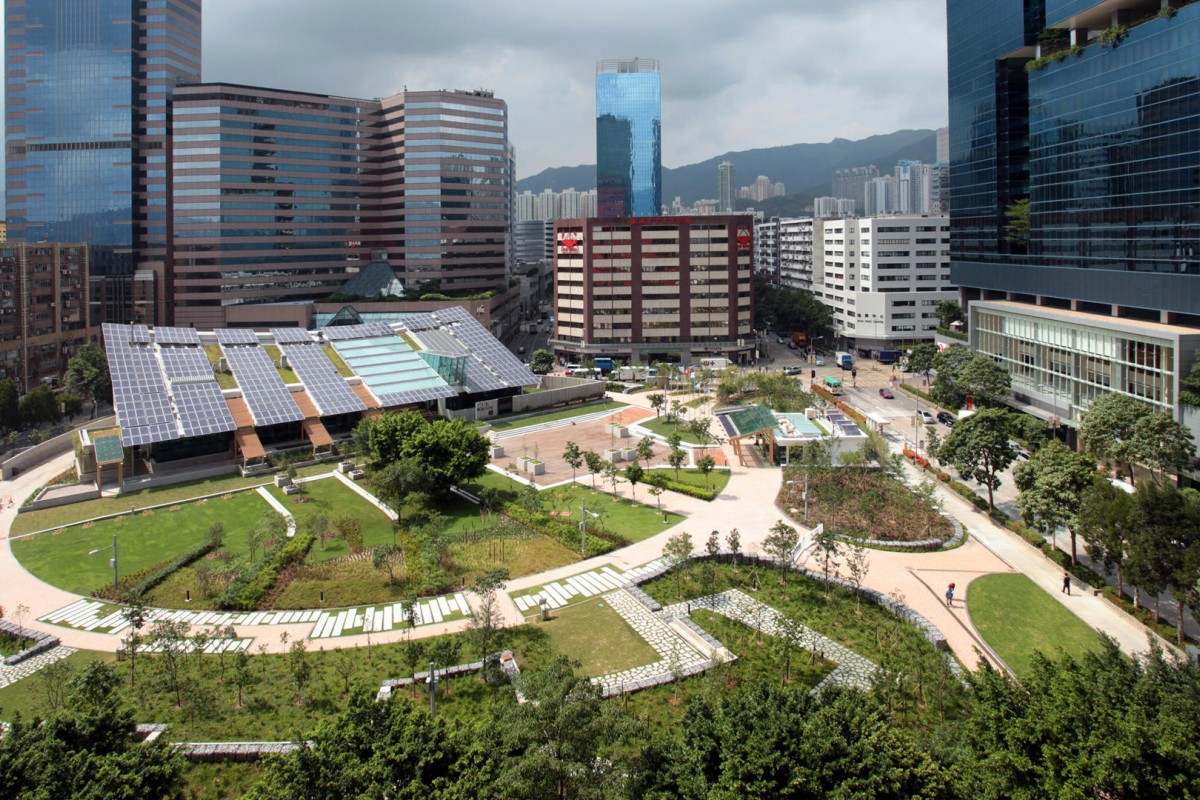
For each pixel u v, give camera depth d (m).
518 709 43.59
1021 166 161.38
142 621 64.44
